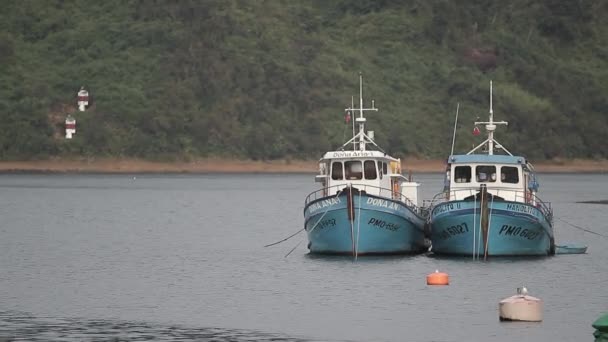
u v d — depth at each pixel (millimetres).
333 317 145625
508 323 140875
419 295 161375
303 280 176750
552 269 186500
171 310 151500
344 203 197250
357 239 198750
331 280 176125
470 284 170750
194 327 140000
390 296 160875
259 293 165125
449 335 134625
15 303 157500
